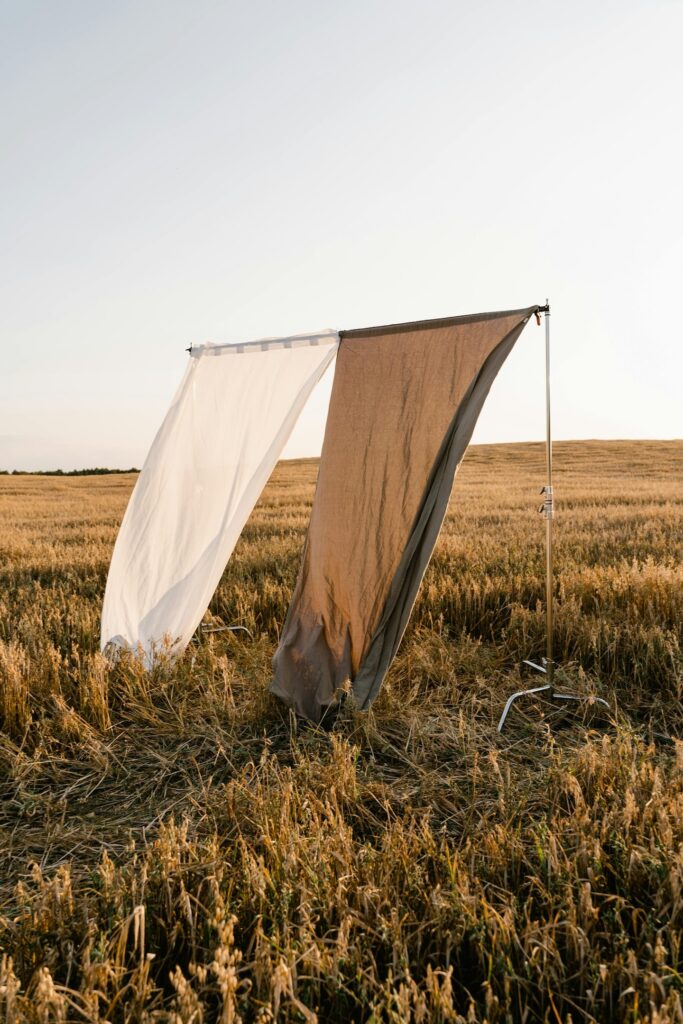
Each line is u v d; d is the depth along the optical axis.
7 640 5.95
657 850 2.54
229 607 6.86
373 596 4.71
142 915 2.13
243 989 2.14
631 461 38.38
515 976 2.04
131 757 3.97
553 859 2.49
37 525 16.28
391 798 3.37
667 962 2.18
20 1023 1.89
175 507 5.81
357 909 2.37
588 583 6.69
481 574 7.43
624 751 3.44
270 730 4.33
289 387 5.41
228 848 2.75
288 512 16.91
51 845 3.09
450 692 4.75
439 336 4.74
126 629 5.70
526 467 36.69
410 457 4.72
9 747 3.92
